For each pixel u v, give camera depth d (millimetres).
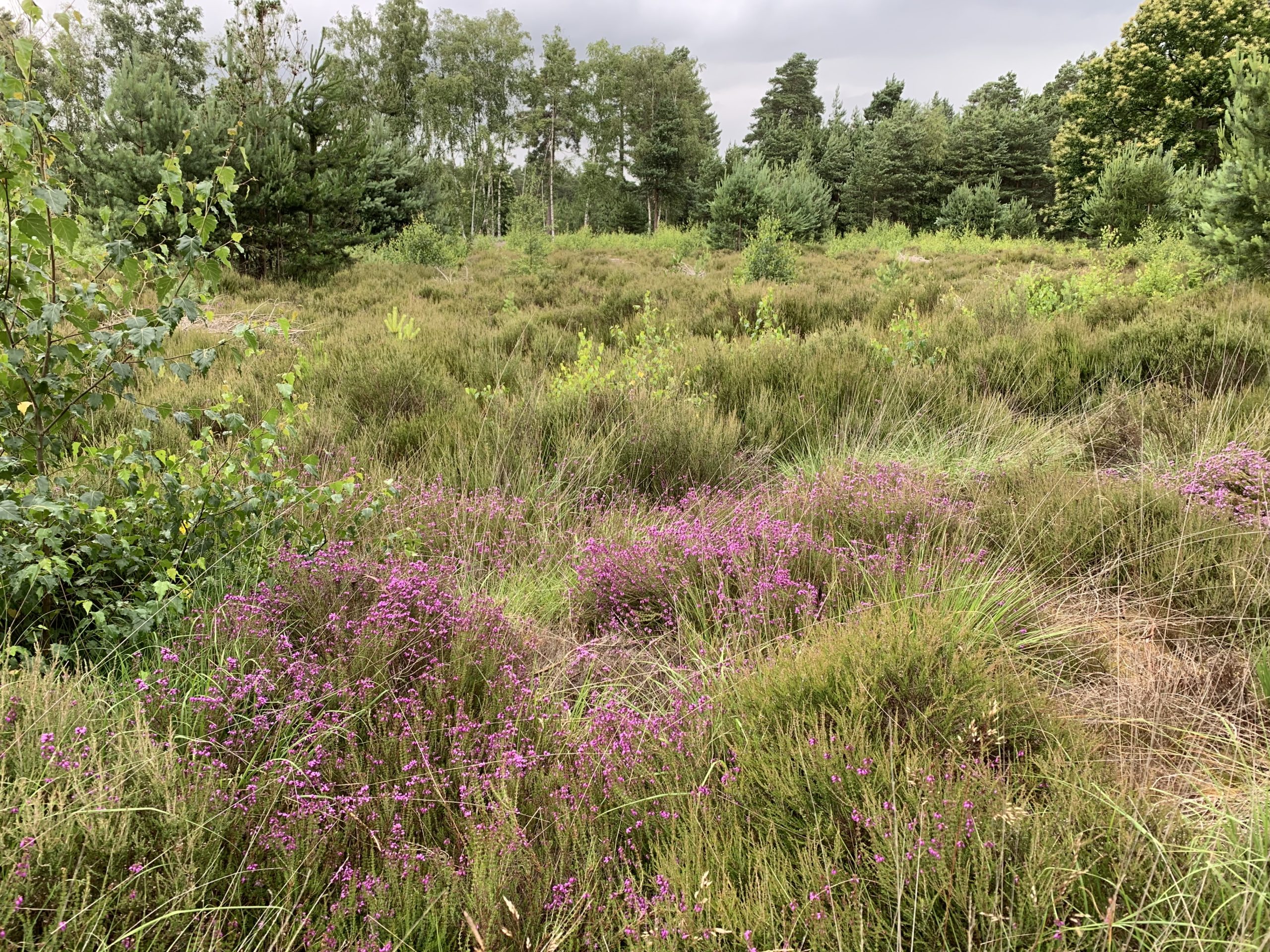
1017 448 4879
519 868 1695
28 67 2371
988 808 1672
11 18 2357
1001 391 6090
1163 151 34562
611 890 1678
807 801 1819
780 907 1571
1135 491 3674
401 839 1793
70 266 2672
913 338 7246
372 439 4965
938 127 51000
